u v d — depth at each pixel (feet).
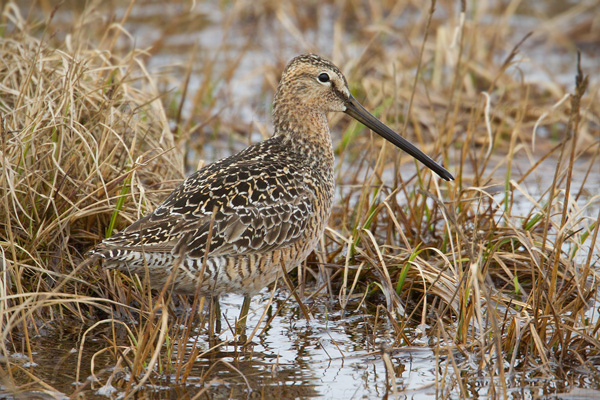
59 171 39.52
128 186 39.04
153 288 36.42
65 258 37.47
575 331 32.89
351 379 32.14
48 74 44.62
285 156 37.96
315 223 36.58
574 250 38.29
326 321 38.24
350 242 40.57
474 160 48.39
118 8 82.99
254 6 86.12
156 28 81.87
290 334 36.78
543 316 33.37
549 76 69.77
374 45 75.46
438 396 30.63
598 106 64.69
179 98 66.18
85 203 39.09
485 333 33.73
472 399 30.48
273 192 34.86
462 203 44.86
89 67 45.27
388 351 34.40
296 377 32.22
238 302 40.78
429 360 33.83
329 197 38.09
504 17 82.17
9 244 35.81
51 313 36.01
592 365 33.09
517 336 32.91
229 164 36.11
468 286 34.86
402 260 40.83
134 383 30.63
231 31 84.07
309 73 39.09
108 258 31.71
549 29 81.20
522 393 30.96
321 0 88.89
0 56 44.86
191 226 33.12
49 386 29.86
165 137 45.80
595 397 30.58
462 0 49.83
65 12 80.07
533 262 36.99
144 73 49.60
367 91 64.23
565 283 38.91
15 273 34.73
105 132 40.04
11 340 33.50
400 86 65.77
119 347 33.30
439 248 43.11
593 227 38.99
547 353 33.47
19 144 37.68
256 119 65.92
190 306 39.68
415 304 40.16
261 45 79.61
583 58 79.51
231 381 31.63
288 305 40.22
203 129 63.00
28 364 32.37
